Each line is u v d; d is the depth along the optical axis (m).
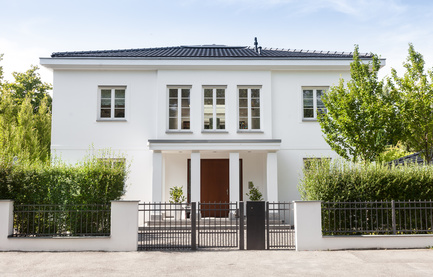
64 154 17.70
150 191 17.67
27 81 34.41
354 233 11.37
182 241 12.34
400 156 23.61
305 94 18.48
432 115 15.75
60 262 9.47
